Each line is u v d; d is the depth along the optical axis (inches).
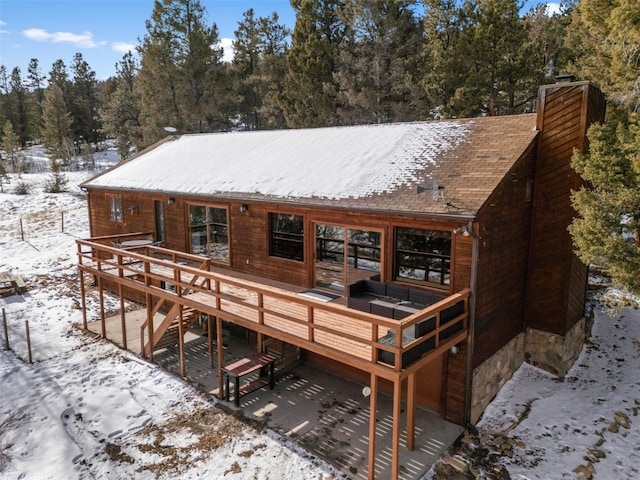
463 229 317.7
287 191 439.2
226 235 519.2
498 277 361.7
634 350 449.4
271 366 396.8
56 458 313.6
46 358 457.4
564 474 292.4
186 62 1173.7
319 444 322.7
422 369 361.1
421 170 391.9
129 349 477.4
